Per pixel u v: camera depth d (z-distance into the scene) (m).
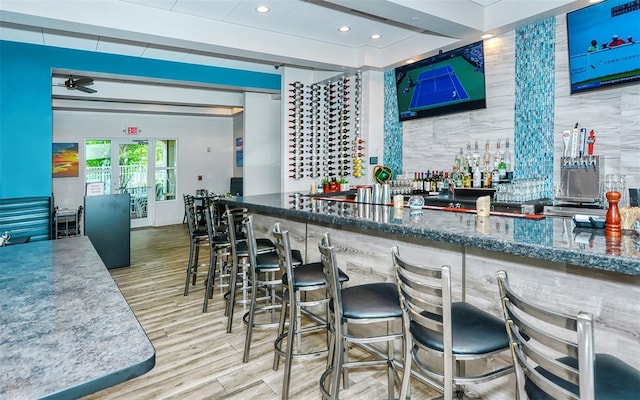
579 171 3.48
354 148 5.93
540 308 1.01
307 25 4.55
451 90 4.58
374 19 4.39
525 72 4.03
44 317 0.99
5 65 4.44
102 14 3.67
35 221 4.42
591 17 3.28
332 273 1.78
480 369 1.99
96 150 8.61
